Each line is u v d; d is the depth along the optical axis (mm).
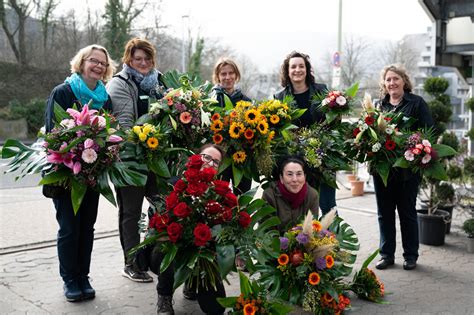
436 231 5359
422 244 5445
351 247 3713
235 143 3990
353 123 4441
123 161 3498
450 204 5863
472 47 6441
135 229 4109
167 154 3721
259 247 3105
